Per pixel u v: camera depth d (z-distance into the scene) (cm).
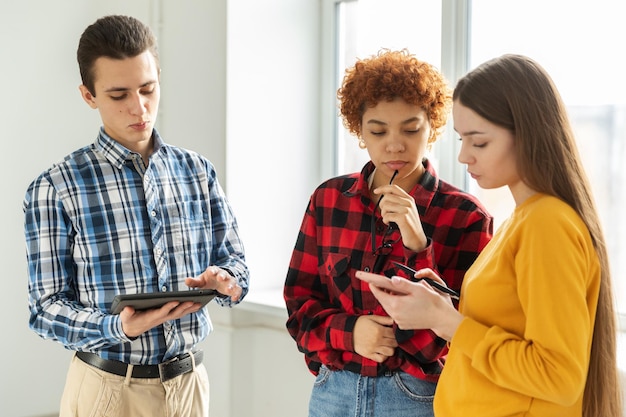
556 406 140
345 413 184
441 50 265
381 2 305
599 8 235
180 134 343
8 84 349
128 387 196
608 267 143
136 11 357
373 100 178
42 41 355
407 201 173
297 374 299
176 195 208
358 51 318
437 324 149
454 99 150
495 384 143
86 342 188
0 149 348
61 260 195
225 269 209
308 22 331
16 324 353
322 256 196
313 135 336
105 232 198
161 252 202
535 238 136
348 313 188
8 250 351
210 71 323
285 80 327
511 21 255
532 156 141
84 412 197
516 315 143
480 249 180
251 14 318
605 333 143
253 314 318
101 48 193
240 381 319
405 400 179
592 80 239
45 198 195
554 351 132
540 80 143
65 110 362
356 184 192
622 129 234
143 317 180
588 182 145
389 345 175
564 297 133
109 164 202
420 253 174
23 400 356
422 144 180
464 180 264
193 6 331
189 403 205
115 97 196
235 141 317
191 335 205
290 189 332
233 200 318
